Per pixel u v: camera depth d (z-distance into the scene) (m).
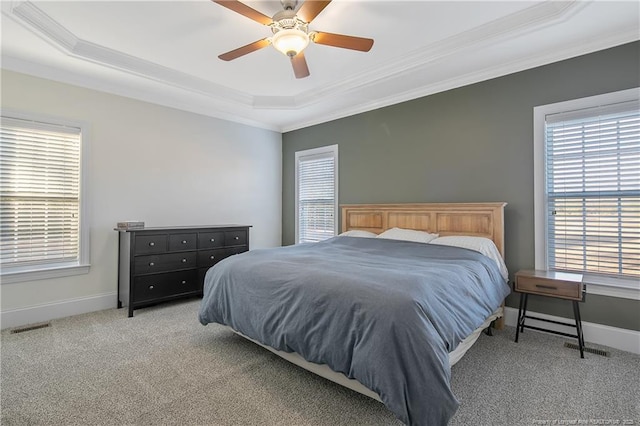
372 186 4.28
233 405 1.79
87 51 2.94
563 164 2.89
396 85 3.65
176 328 2.97
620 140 2.61
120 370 2.18
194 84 3.79
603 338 2.62
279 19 2.17
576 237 2.82
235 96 4.20
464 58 2.98
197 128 4.40
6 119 2.99
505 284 2.82
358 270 2.11
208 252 3.99
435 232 3.54
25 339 2.70
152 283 3.50
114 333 2.84
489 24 2.60
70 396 1.87
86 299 3.44
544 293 2.54
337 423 1.65
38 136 3.19
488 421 1.65
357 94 3.94
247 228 4.41
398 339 1.50
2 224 3.02
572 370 2.19
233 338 2.74
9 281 2.99
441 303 1.74
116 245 3.66
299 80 3.78
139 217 3.85
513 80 3.12
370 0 2.29
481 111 3.33
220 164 4.68
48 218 3.26
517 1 2.31
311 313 1.84
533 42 2.69
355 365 1.57
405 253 2.91
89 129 3.46
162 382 2.03
